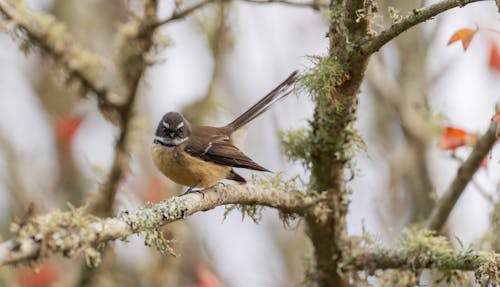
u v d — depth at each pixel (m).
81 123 13.95
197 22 12.34
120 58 10.68
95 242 6.20
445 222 9.48
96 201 11.23
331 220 9.05
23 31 10.03
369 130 13.52
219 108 13.19
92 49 14.34
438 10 6.96
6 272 10.85
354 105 8.52
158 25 10.28
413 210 12.57
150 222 6.82
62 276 12.48
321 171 8.98
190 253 13.84
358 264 8.95
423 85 12.65
